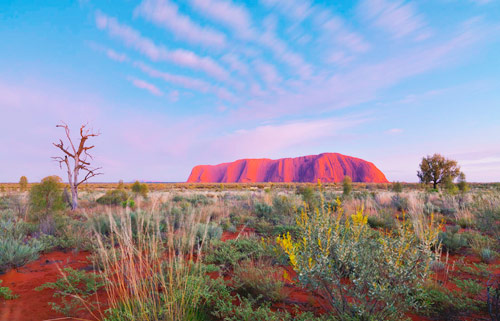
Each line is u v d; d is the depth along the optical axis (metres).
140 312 2.90
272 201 14.06
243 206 14.35
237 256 5.17
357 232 2.92
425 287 3.74
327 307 3.31
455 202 12.27
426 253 2.68
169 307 2.88
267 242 6.05
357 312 2.78
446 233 6.67
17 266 4.91
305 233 2.92
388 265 2.64
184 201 15.45
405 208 12.03
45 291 3.90
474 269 4.84
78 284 4.16
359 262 2.76
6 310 3.28
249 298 3.65
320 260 2.57
